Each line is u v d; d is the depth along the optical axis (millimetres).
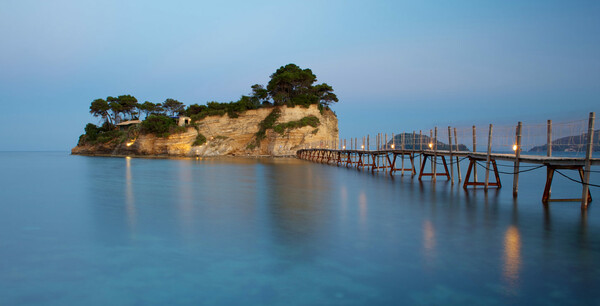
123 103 121312
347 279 9375
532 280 9250
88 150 120562
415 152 31906
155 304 8203
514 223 14883
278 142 87188
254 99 99875
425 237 13008
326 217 16391
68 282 9398
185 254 11328
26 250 11969
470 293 8562
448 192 23266
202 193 24516
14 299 8516
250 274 9734
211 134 95062
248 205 19594
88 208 19109
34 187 29312
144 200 21562
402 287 8891
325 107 103500
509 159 20516
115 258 11062
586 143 16125
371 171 42125
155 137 97875
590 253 11172
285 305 8078
